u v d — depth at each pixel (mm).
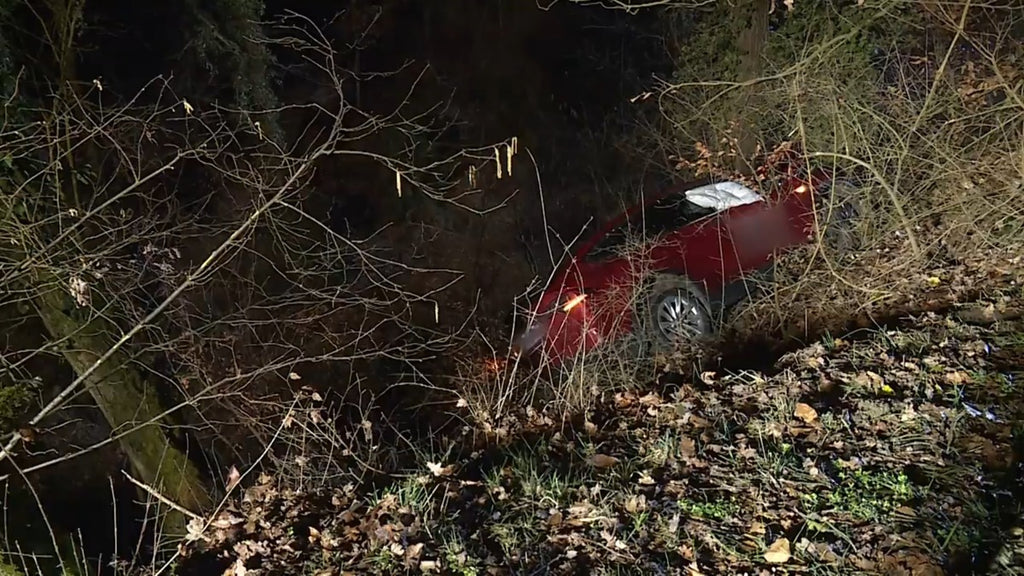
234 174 7617
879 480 4055
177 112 8883
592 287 7738
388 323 9219
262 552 4621
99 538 6621
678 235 7965
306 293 7805
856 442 4484
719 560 3674
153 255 6492
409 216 13383
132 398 6188
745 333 7234
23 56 6629
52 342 5691
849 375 5340
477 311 11148
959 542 3492
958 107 8086
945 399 4781
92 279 5852
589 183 15242
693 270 7684
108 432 7570
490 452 5438
